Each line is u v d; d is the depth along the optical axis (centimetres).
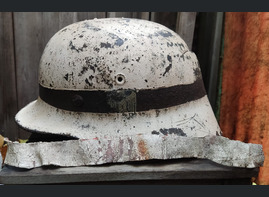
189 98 93
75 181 81
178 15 134
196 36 151
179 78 90
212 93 142
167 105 89
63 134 87
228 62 129
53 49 92
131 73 85
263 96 114
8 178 79
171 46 91
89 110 88
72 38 89
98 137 85
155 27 94
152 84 87
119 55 85
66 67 88
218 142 84
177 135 87
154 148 83
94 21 95
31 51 138
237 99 129
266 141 116
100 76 85
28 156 81
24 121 96
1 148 124
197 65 100
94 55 85
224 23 133
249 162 81
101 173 81
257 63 115
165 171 82
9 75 139
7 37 134
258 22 114
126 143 83
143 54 86
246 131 124
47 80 92
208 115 98
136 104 87
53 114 92
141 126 87
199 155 85
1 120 144
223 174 83
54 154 82
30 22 134
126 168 82
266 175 117
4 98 142
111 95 86
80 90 87
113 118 87
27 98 143
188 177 83
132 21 96
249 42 118
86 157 82
